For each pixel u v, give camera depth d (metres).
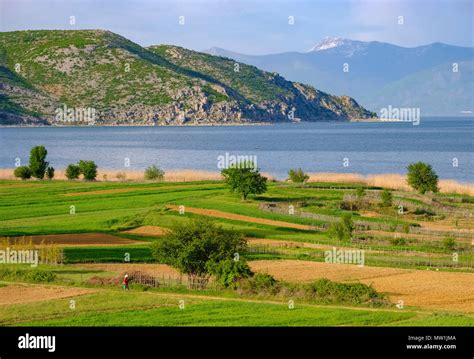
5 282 65.25
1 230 93.25
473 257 79.75
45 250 77.69
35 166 151.88
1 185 138.62
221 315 54.75
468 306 58.91
